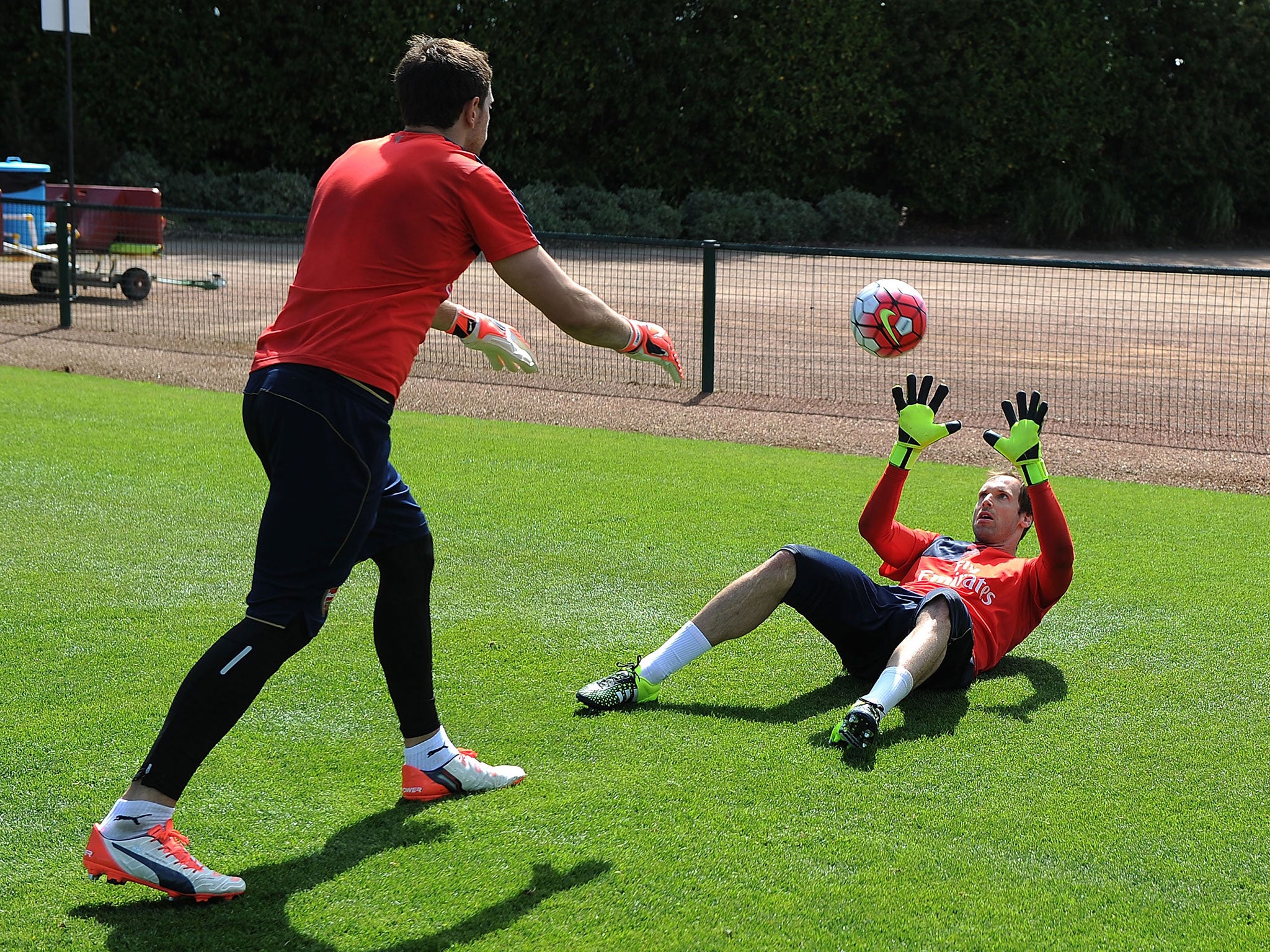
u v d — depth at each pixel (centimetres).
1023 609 419
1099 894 277
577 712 378
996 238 2727
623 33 2481
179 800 317
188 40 2427
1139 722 374
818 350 1315
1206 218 2758
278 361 283
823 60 2539
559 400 995
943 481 722
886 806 318
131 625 448
